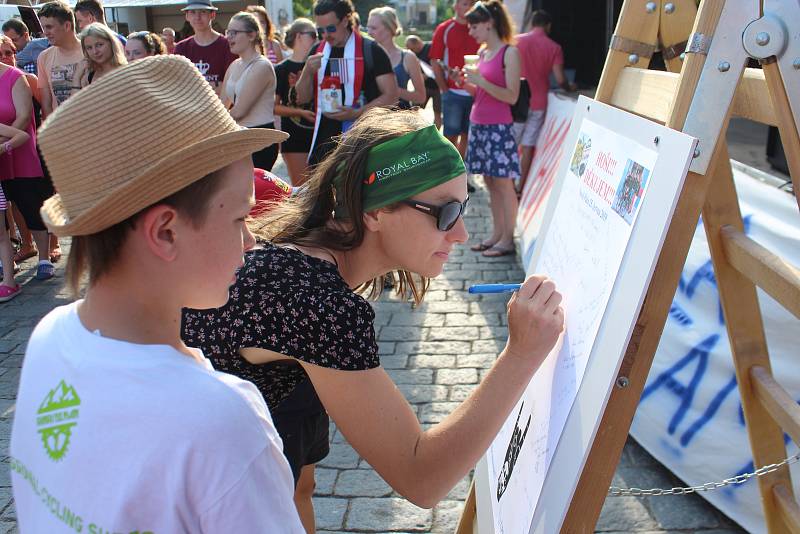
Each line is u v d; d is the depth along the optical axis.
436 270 1.47
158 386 0.85
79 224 0.85
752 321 1.70
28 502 0.93
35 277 5.48
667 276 1.22
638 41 1.73
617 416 1.25
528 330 1.36
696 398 2.70
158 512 0.83
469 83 5.50
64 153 0.86
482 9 5.17
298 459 1.64
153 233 0.88
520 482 1.52
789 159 1.21
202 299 0.95
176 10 14.70
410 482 1.29
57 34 5.50
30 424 0.93
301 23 5.87
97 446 0.84
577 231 1.60
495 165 5.41
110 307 0.92
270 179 2.25
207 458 0.82
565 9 8.38
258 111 5.48
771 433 1.77
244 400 0.87
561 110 6.07
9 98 5.05
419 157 1.38
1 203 4.98
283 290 1.32
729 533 2.53
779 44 1.16
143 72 0.90
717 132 1.20
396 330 4.30
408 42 9.04
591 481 1.27
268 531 0.86
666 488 2.78
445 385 3.65
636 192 1.29
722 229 1.61
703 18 1.21
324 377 1.30
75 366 0.89
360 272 1.51
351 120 5.01
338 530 2.66
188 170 0.86
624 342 1.18
